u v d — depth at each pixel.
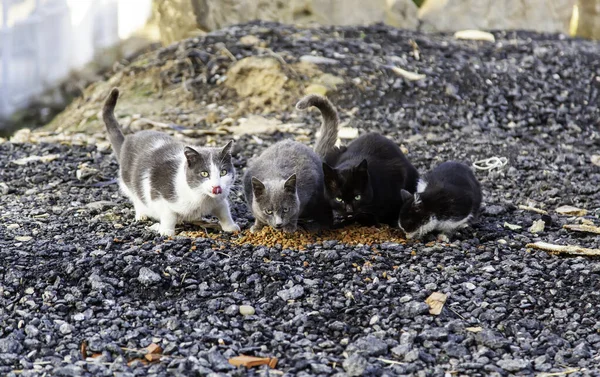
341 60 6.19
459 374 4.34
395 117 5.87
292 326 4.48
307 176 4.91
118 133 5.10
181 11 6.82
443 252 4.80
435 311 4.54
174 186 4.79
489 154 5.58
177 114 5.92
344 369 4.34
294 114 5.89
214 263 4.66
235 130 5.74
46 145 5.65
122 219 4.96
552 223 5.02
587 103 6.11
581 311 4.57
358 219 5.02
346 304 4.55
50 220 4.94
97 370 4.30
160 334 4.43
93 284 4.57
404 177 5.02
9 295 4.55
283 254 4.73
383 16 6.99
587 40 7.22
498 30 7.12
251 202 4.96
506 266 4.74
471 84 6.13
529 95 6.11
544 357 4.39
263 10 6.83
